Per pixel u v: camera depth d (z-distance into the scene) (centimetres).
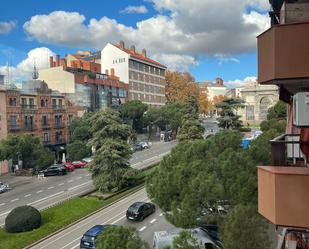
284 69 544
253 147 1477
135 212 2664
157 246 1823
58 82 7012
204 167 1520
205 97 13238
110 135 3641
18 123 5197
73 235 2412
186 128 5978
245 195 1309
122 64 8938
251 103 9900
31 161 4788
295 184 552
